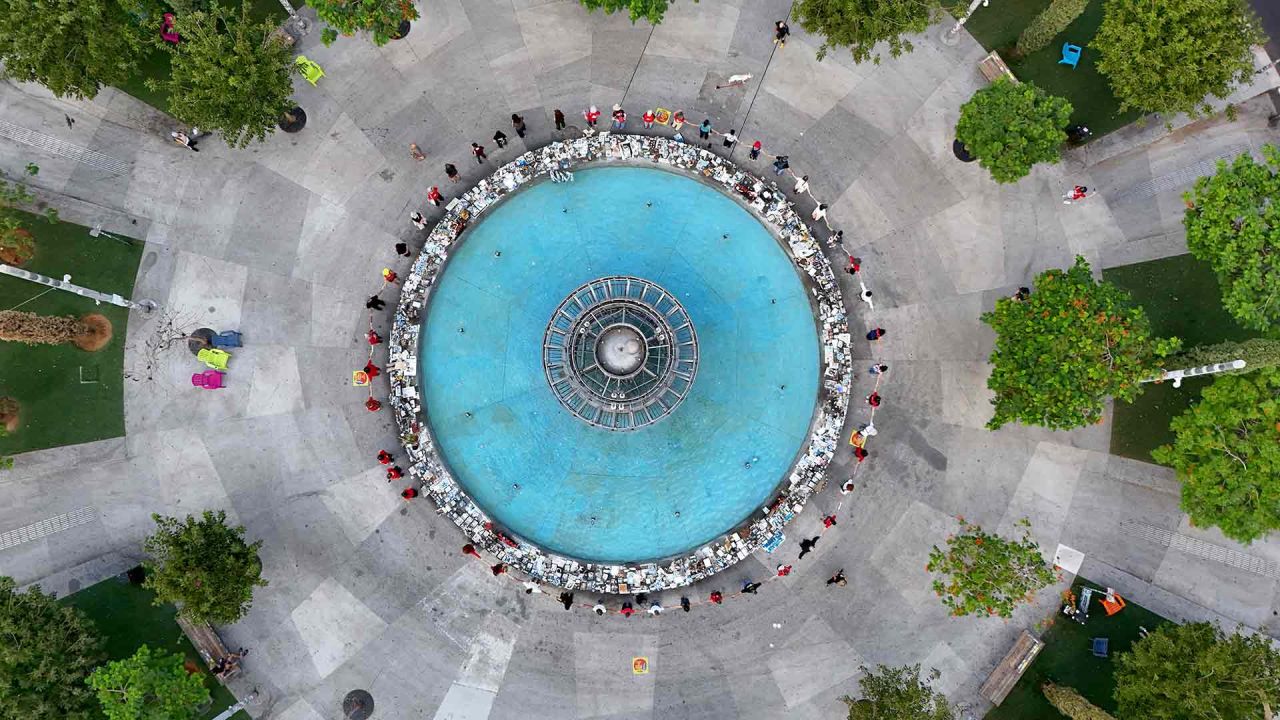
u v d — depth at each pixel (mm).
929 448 48781
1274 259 39469
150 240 48438
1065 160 49688
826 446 47875
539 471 48281
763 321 48969
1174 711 41719
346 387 48281
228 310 48312
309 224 48844
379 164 49219
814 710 47969
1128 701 43594
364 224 48938
